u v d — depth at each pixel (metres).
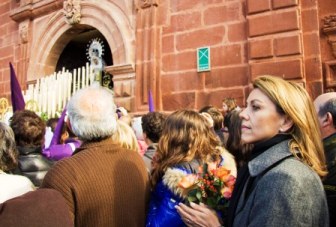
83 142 1.91
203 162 1.92
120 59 7.03
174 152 1.99
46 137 3.87
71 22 8.10
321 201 1.29
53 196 1.19
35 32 9.17
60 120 3.27
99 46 8.48
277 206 1.24
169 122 2.12
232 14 5.78
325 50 4.99
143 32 6.65
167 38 6.41
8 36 9.95
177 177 1.84
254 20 5.36
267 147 1.45
